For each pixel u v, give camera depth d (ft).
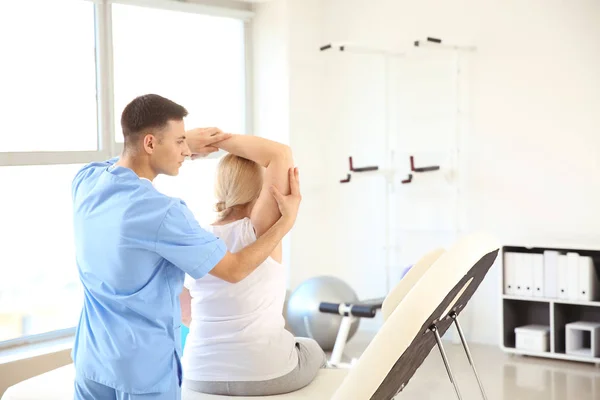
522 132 17.33
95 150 15.39
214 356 8.68
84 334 7.58
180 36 17.46
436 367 15.80
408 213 18.97
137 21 16.44
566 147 16.83
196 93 17.92
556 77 16.87
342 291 16.66
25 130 14.38
